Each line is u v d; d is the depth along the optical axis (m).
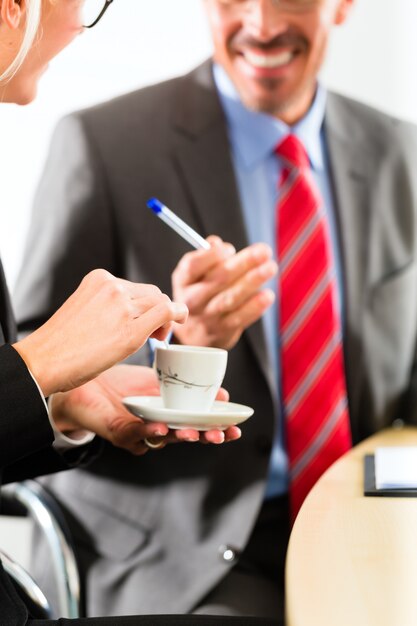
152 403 1.48
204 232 2.18
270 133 2.27
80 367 1.16
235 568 2.08
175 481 2.05
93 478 2.08
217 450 2.06
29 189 2.65
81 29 1.39
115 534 2.04
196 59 2.69
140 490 2.06
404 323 2.31
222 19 2.26
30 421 1.13
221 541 2.01
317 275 2.20
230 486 2.06
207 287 1.83
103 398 1.57
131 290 1.22
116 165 2.20
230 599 2.02
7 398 1.12
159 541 2.03
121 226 2.18
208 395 1.40
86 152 2.19
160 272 2.16
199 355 1.37
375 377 2.26
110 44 2.67
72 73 2.67
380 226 2.32
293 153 2.27
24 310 2.08
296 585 0.95
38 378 1.15
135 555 2.03
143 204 2.19
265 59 2.24
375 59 2.74
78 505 2.07
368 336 2.26
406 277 2.32
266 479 2.06
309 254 2.21
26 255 2.16
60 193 2.16
